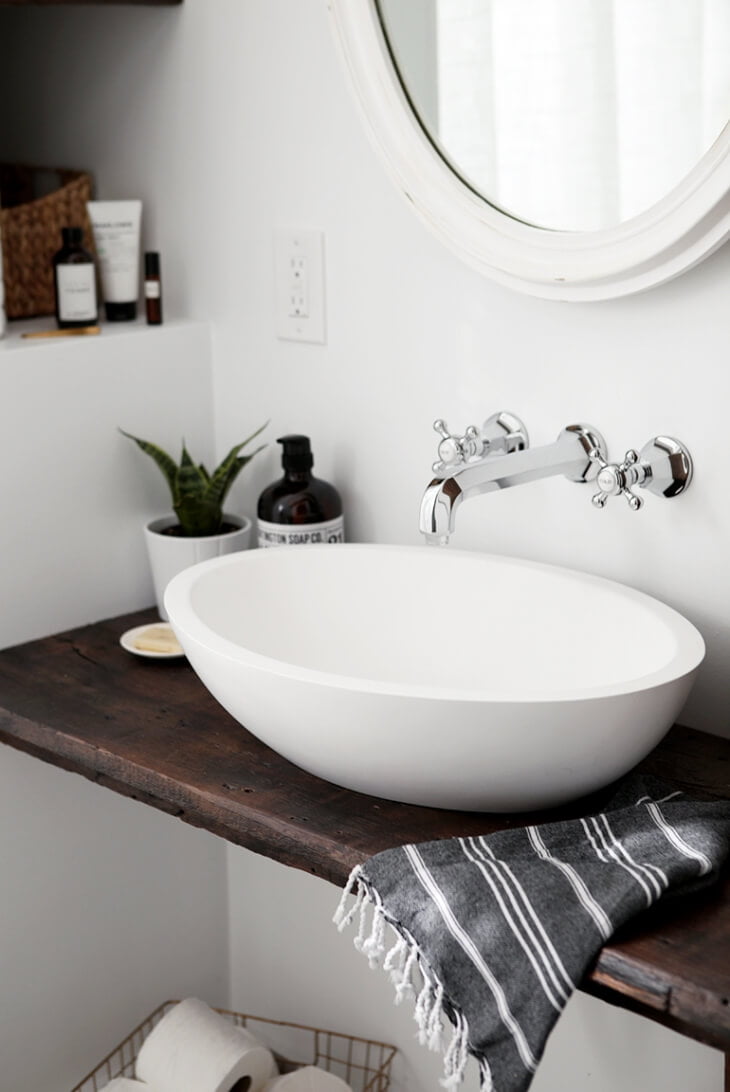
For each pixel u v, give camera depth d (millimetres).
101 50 1705
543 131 1269
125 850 1750
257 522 1601
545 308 1354
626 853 1025
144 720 1343
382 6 1359
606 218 1237
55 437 1539
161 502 1681
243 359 1669
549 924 944
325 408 1595
